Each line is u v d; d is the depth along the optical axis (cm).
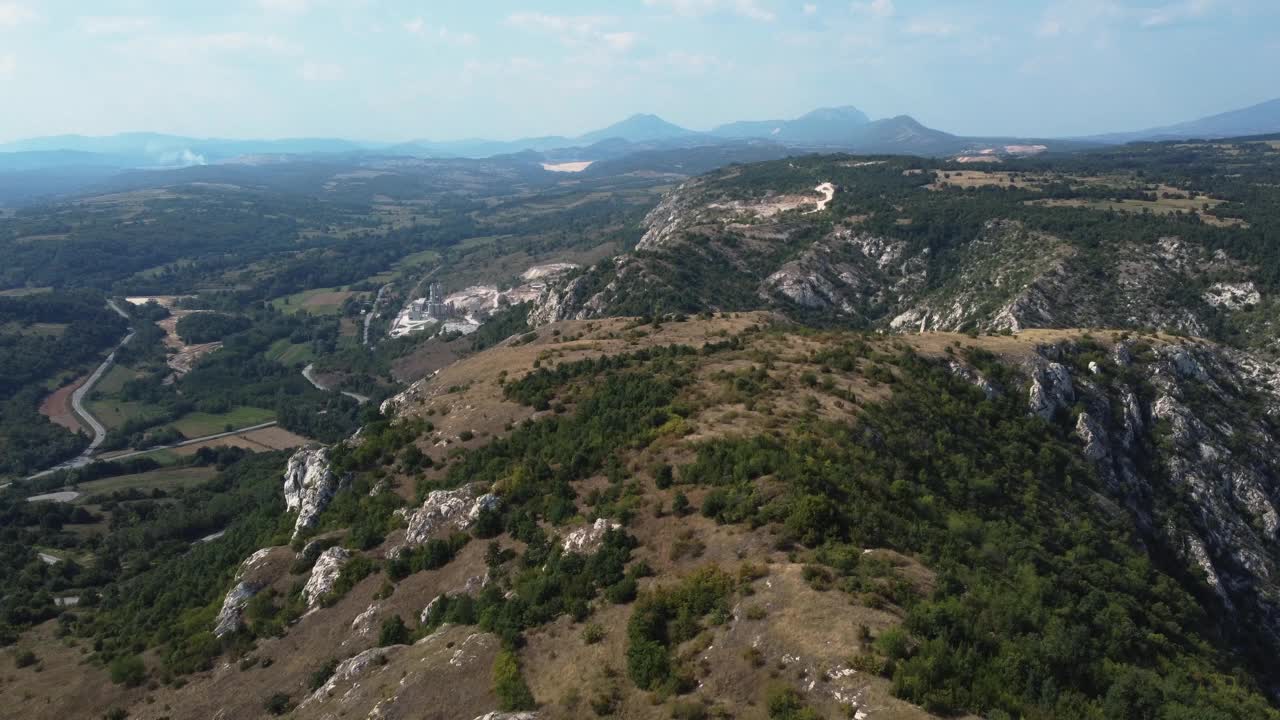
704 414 8862
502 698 5150
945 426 9412
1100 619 5653
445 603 7088
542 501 7881
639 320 17775
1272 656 9206
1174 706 4181
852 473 6931
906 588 4875
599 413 10006
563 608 5928
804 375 9931
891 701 3866
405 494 10056
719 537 5972
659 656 4781
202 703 7300
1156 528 10106
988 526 7062
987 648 4312
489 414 11512
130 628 10144
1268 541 10712
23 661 9594
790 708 4012
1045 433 10281
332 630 7700
